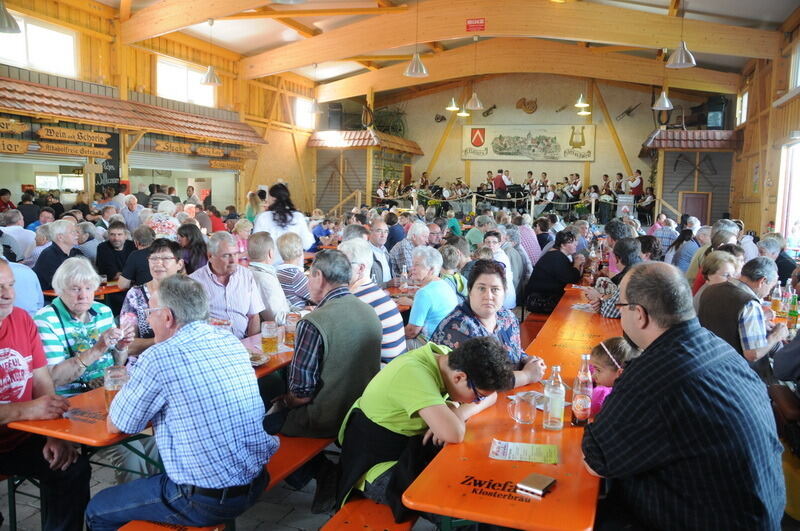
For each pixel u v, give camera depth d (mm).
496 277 3072
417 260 4477
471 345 2301
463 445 2252
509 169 22438
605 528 1945
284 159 19391
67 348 3119
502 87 22266
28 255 7059
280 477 2570
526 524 1714
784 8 11758
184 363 2164
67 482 2703
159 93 14461
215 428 2189
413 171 23422
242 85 17172
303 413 2941
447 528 2029
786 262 6387
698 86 17500
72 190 12125
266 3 11273
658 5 13406
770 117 13109
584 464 2104
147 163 13828
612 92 21281
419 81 18766
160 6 12461
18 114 10547
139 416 2166
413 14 14352
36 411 2465
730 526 1744
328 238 10352
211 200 16938
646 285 1902
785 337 3711
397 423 2422
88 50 12430
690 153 17875
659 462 1784
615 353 2789
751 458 1751
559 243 6609
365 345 2951
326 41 15539
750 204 15273
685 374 1777
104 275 6129
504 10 13602
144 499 2293
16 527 2926
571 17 13281
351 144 19781
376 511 2428
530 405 2553
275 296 4348
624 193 18984
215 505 2227
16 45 10953
